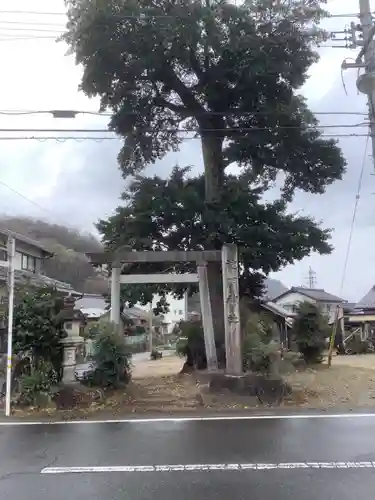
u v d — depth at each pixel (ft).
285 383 37.47
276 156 49.62
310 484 17.22
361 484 17.16
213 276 49.19
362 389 41.06
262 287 57.57
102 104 48.06
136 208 49.60
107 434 26.35
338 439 24.12
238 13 41.78
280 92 46.65
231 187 47.93
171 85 48.08
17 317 36.55
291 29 43.29
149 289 60.13
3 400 35.04
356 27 38.01
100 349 37.86
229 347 39.68
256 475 18.38
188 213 46.37
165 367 74.08
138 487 17.24
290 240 49.08
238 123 49.88
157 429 27.50
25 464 20.48
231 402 35.88
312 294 132.36
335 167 50.26
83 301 116.98
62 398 34.73
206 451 22.13
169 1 42.32
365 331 113.29
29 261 87.10
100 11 39.81
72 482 17.93
